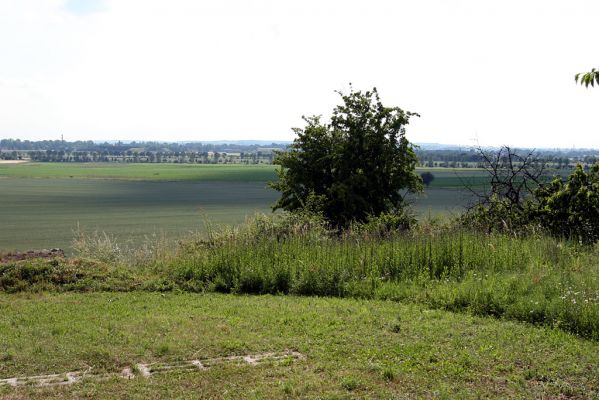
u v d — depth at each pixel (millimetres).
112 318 9984
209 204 69812
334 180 23969
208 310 10602
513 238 15680
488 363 7395
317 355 7805
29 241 34781
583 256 13391
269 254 14203
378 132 23906
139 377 7082
